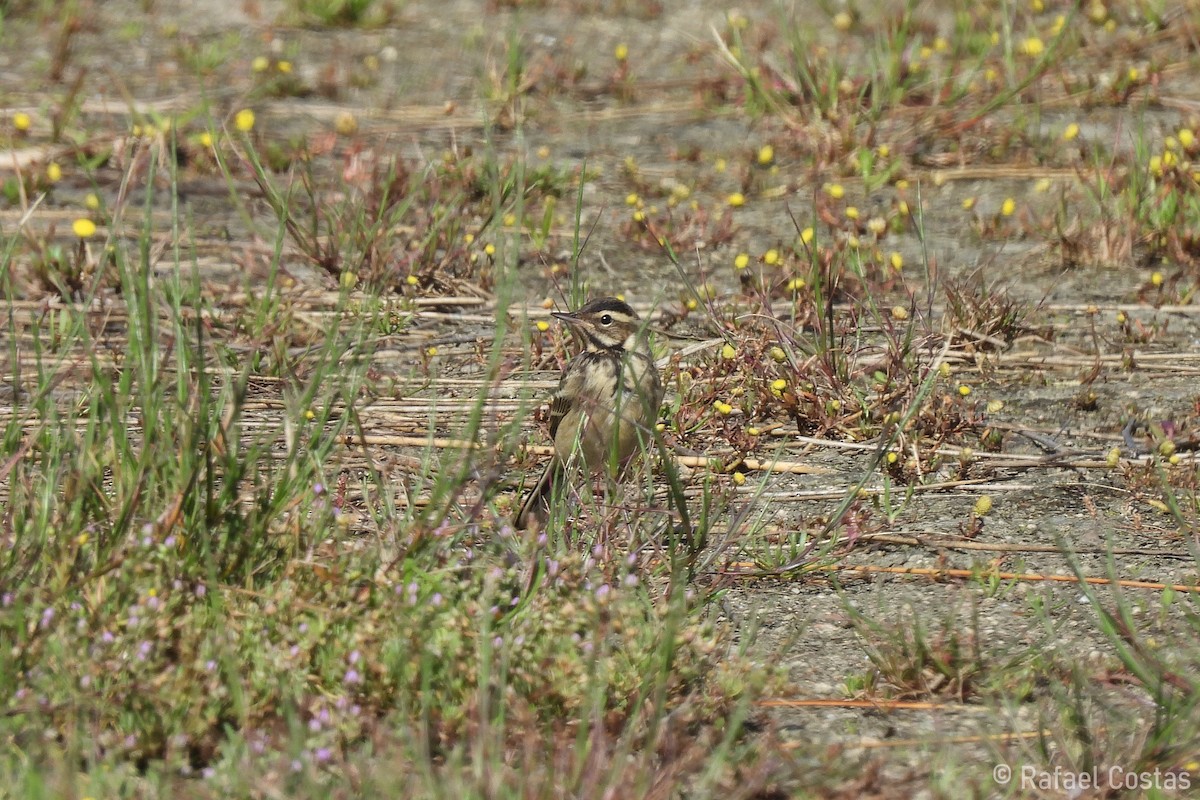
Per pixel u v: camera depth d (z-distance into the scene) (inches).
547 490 421.4
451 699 318.0
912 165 759.1
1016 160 756.0
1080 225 650.8
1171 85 848.9
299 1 1021.8
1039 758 319.0
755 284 602.2
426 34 997.2
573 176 751.1
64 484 378.3
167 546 336.5
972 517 443.5
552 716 321.1
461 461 450.3
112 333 560.7
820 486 464.4
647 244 664.4
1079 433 496.1
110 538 344.5
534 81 882.1
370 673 318.0
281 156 750.5
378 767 292.8
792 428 502.3
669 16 1021.8
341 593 332.8
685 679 336.8
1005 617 385.4
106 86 879.1
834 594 398.9
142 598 321.1
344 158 771.4
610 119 839.7
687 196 723.4
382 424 496.1
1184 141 691.4
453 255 631.8
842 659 366.0
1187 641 368.5
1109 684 350.3
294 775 290.5
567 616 330.6
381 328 576.1
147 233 373.4
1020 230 679.1
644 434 456.1
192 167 745.6
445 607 332.8
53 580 334.0
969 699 347.3
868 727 334.6
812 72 813.9
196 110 765.9
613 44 964.6
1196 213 653.3
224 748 296.8
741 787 298.8
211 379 498.9
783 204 721.0
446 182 703.7
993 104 782.5
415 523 362.3
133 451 403.9
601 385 451.5
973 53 879.1
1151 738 316.2
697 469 470.9
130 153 514.9
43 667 313.9
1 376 514.0
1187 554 418.6
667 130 821.9
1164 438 479.8
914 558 420.8
